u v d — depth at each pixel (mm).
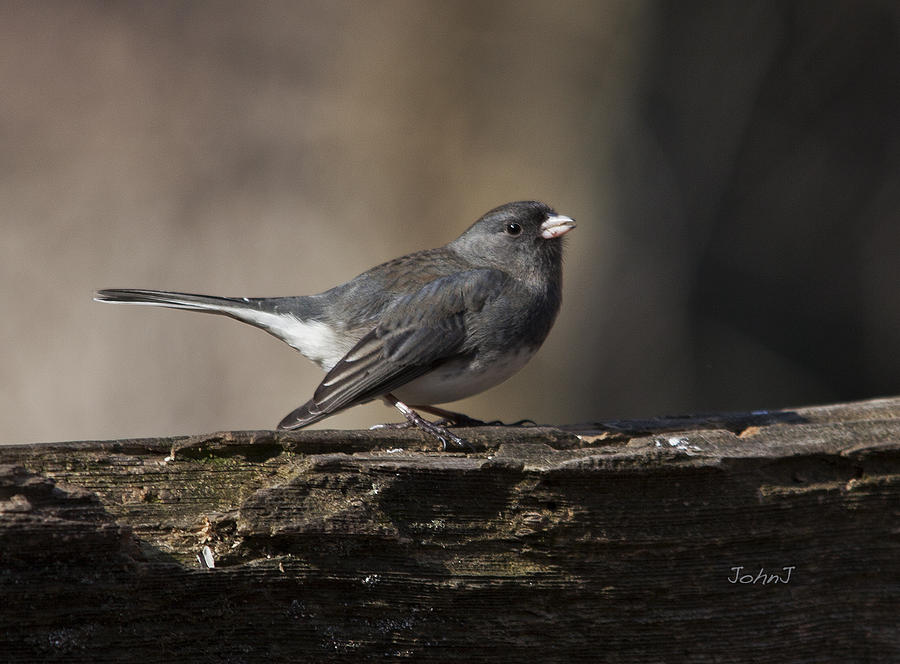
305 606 4223
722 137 14469
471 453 4844
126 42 14617
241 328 12828
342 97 13898
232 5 14555
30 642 3805
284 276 13227
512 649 4473
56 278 13109
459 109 13484
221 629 4090
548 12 13578
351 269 13086
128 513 4117
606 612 4602
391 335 6629
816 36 14969
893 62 15328
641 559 4629
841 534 4926
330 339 7016
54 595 3811
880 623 5000
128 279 13172
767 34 14711
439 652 4391
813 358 15062
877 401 6137
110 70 14492
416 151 13438
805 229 15188
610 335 13555
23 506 3771
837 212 15242
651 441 5051
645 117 14016
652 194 13961
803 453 4859
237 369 12688
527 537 4500
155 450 4305
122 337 12820
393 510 4371
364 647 4297
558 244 7117
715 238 14578
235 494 4305
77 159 13875
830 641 4926
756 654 4793
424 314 6633
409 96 13594
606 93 13727
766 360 14664
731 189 14695
